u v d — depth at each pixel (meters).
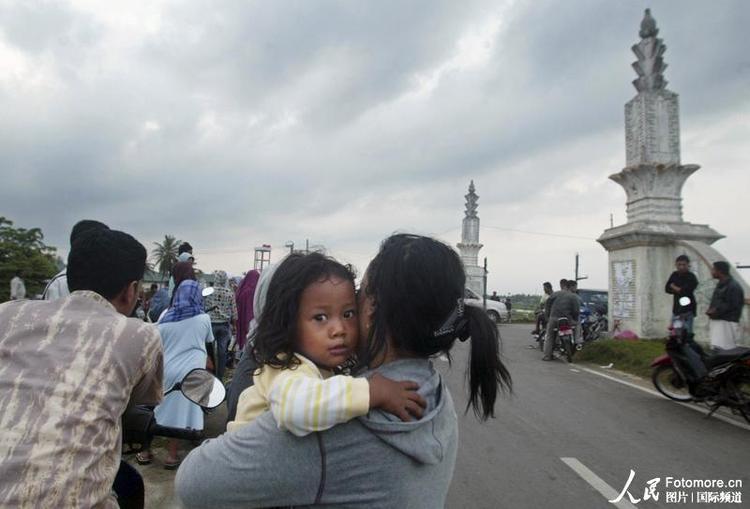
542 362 11.62
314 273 1.44
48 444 1.71
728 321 8.38
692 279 9.44
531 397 7.81
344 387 1.22
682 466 4.90
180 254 7.20
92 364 1.91
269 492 1.23
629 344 11.38
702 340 11.43
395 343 1.38
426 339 1.35
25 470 1.65
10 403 1.77
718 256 11.58
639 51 14.16
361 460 1.21
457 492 4.27
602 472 4.73
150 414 2.41
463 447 5.41
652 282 12.80
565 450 5.34
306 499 1.22
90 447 1.79
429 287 1.32
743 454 5.25
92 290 2.21
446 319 1.36
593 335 14.77
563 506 4.02
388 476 1.21
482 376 1.48
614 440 5.69
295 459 1.21
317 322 1.42
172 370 4.58
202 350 4.80
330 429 1.22
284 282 1.45
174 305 4.81
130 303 2.38
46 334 1.94
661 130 13.57
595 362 11.37
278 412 1.21
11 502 1.60
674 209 13.30
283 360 1.41
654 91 13.73
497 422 6.38
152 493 4.11
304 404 1.18
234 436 1.33
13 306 2.04
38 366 1.85
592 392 8.24
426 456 1.26
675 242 12.63
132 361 2.01
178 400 4.56
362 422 1.22
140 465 4.68
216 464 1.30
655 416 6.73
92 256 2.22
